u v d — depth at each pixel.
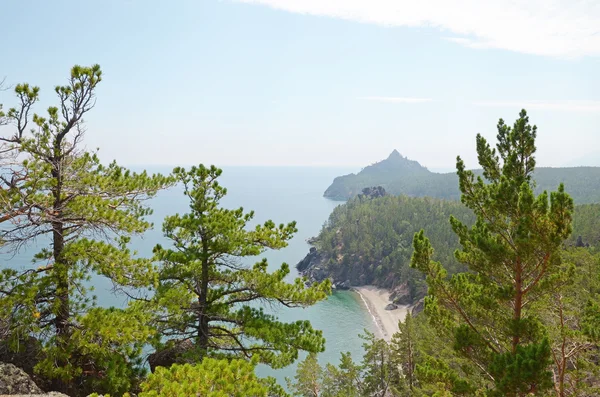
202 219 14.97
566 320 17.44
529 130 14.05
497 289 13.14
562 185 10.77
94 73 13.48
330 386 36.88
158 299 14.40
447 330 14.30
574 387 16.23
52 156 13.02
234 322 15.62
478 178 13.96
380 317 100.44
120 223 13.00
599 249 66.81
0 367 11.09
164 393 7.09
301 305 15.37
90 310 12.53
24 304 11.41
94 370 13.60
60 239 13.08
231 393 7.46
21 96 12.25
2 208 11.16
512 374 10.56
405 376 37.12
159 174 15.68
